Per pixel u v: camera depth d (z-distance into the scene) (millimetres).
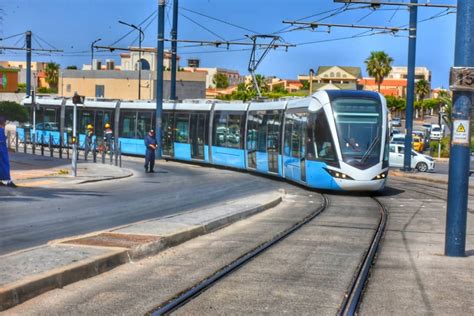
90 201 19641
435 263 10836
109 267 9828
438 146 71312
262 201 20016
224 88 165250
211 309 7734
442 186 29625
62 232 13430
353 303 8062
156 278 9367
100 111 44781
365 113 24406
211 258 11031
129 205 18859
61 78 92938
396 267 10492
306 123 25500
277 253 11602
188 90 90875
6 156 22328
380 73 118188
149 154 32562
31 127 49500
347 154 23891
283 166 28688
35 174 27547
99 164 34812
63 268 8828
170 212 17359
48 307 7648
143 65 94625
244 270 10023
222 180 29328
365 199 23203
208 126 37156
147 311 7566
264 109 31625
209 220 14828
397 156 45156
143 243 11164
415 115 157500
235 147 34500
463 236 11453
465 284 9289
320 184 24484
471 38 10672
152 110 41781
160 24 39875
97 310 7574
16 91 76250
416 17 35656
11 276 8297
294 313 7617
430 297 8500
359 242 13102
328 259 11070
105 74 90250
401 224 16438
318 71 131625
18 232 13305
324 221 16609
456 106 10977
